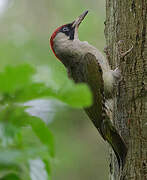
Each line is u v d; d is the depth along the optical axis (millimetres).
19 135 4391
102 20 21641
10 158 3699
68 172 19422
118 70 10086
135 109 9602
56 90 4078
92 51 11984
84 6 22562
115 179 10359
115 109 10438
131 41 9984
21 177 4051
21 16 24078
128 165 9523
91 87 11359
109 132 10383
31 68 3867
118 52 10320
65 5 23109
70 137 20266
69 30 12672
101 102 11031
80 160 20031
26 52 21391
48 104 12250
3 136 3797
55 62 19297
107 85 10703
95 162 20297
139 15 9906
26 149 3863
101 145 20812
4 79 3877
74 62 12227
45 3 23719
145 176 9266
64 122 19922
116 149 9875
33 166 4129
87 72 11625
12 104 4133
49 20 23344
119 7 10438
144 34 9758
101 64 11430
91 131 20812
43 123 4512
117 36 10477
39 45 21656
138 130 9469
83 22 21281
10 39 22297
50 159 4637
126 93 9859
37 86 4051
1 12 24312
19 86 3996
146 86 9531
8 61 21000
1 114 4152
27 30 23156
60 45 12602
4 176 3996
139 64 9703
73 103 4098
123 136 9844
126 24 10172
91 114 11227
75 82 12352
